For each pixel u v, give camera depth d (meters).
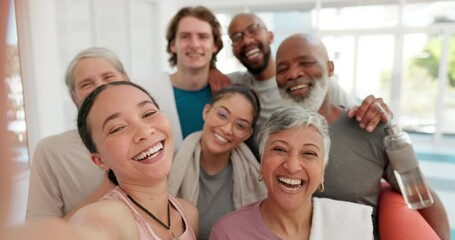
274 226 0.85
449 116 5.49
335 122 1.22
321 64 1.26
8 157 0.18
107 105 0.71
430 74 5.27
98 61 1.17
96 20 3.41
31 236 0.24
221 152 1.10
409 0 4.65
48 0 2.52
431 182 3.48
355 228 0.84
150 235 0.72
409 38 4.99
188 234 0.82
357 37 5.00
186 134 1.57
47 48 2.47
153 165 0.72
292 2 4.89
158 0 4.71
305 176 0.83
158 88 1.57
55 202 1.09
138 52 4.39
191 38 1.59
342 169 1.17
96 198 0.90
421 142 5.20
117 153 0.70
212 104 1.14
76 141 1.12
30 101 2.27
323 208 0.88
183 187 1.10
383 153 1.17
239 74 1.88
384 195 1.21
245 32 1.76
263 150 0.87
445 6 4.66
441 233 1.14
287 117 0.85
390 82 5.09
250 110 1.11
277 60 1.31
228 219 0.87
